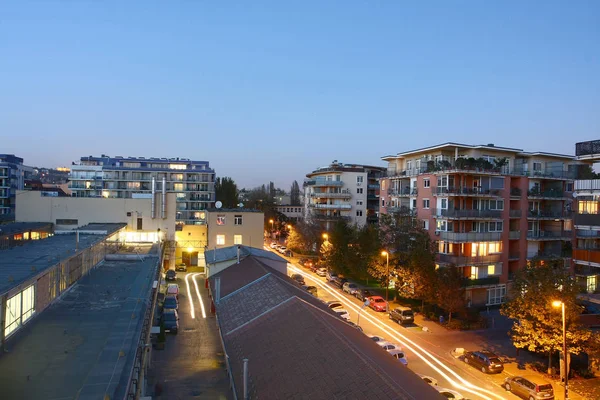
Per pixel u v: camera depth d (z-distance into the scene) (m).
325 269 61.09
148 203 57.97
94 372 12.33
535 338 26.53
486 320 37.97
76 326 16.73
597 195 29.47
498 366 27.33
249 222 60.44
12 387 11.33
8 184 95.25
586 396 24.27
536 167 51.84
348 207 81.38
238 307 26.30
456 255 44.22
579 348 25.55
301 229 79.81
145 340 17.31
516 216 47.44
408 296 42.84
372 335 34.62
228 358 19.34
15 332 15.46
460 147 48.44
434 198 47.19
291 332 18.95
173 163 98.38
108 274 28.53
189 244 65.69
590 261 30.09
